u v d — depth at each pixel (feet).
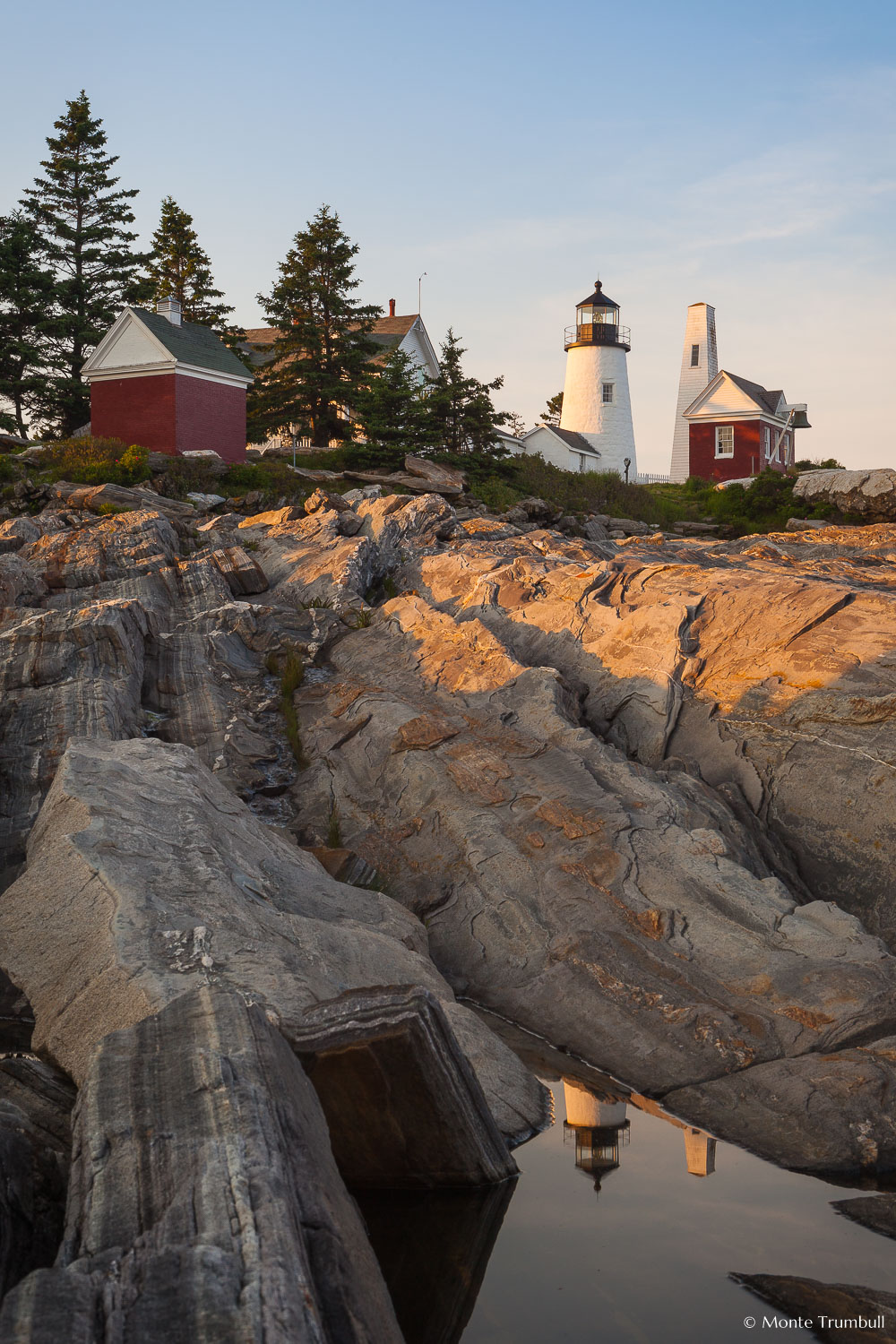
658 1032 23.72
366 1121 18.08
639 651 39.37
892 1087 20.76
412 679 40.86
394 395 123.24
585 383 197.47
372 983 22.25
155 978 18.48
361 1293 11.94
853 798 31.35
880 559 54.60
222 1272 10.45
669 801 30.83
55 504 83.82
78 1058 17.94
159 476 99.60
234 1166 12.06
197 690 40.73
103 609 39.65
